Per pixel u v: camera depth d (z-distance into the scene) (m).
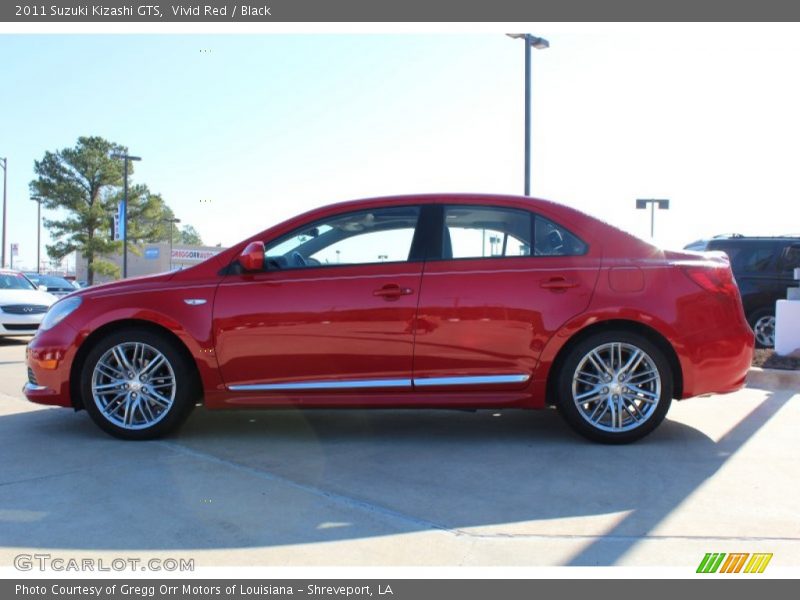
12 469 4.16
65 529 3.27
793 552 3.04
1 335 12.25
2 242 39.62
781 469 4.15
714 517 3.42
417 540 3.15
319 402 4.68
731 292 4.74
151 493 3.74
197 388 4.86
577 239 4.73
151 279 4.87
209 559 2.98
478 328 4.59
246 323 4.65
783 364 7.33
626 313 4.55
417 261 4.72
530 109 15.84
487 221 4.82
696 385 4.62
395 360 4.62
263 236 4.87
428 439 4.88
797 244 9.66
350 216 4.88
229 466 4.22
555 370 4.71
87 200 49.97
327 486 3.86
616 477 4.01
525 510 3.51
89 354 4.77
